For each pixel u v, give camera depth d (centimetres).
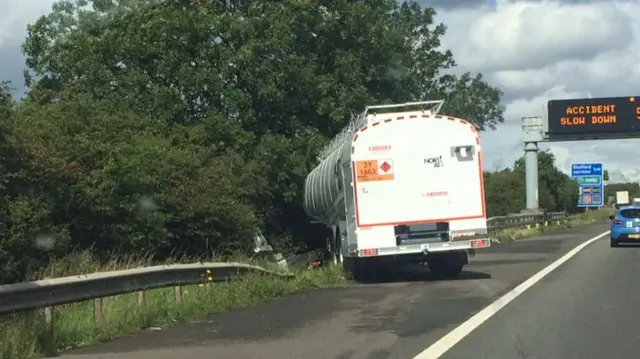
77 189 1722
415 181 1742
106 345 949
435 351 881
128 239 1808
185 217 2022
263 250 2381
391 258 1811
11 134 1552
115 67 2972
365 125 1770
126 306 1159
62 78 2983
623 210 2798
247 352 895
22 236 1508
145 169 1914
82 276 1009
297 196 2988
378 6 3594
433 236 1741
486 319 1118
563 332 1002
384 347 913
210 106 2983
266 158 2850
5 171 1553
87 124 1966
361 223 1736
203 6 3034
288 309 1284
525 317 1133
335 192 2016
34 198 1588
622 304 1259
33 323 917
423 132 1753
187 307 1197
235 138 2791
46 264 1539
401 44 3641
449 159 1748
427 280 1766
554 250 2658
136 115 2464
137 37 2908
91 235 1789
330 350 900
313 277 1741
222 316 1205
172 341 973
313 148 2986
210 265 1408
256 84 2983
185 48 2959
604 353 866
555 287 1509
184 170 2089
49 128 1794
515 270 1919
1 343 849
